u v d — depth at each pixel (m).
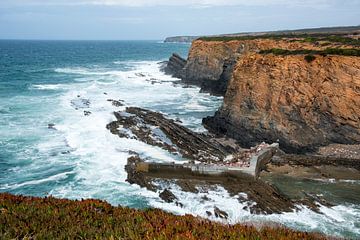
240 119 36.84
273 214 21.33
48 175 26.95
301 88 33.84
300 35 60.94
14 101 51.97
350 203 22.75
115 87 69.44
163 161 29.02
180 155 31.05
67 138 35.12
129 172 26.84
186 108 52.06
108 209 10.15
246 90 37.31
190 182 25.34
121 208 10.37
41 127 38.84
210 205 22.36
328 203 22.66
